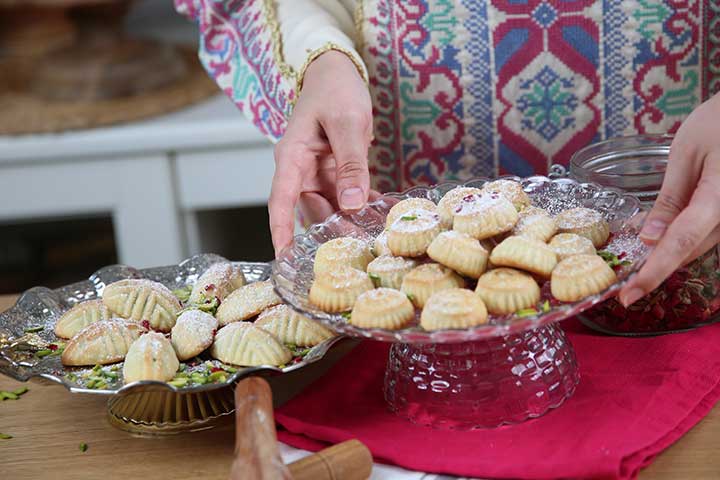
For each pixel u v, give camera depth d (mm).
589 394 924
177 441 937
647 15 1331
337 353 1097
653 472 826
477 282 921
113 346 983
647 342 1003
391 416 929
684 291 1008
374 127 1445
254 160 2156
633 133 1401
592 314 1059
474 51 1382
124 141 2131
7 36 2496
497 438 870
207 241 2342
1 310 1269
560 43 1361
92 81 2314
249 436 755
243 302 1044
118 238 2248
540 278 909
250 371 894
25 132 2148
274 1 1380
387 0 1372
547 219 971
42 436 964
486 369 888
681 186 936
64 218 2750
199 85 2387
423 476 836
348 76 1202
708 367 951
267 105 1392
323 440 889
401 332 812
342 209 1081
